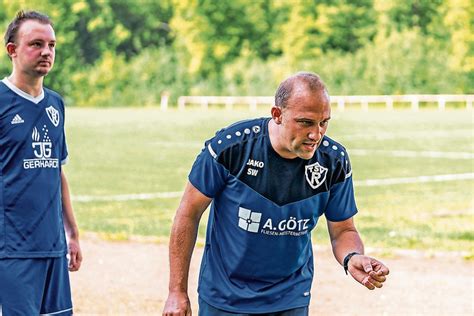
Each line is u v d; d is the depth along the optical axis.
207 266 5.01
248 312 4.93
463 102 50.16
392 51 52.34
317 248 11.43
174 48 61.06
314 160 4.77
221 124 36.62
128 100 58.47
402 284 9.39
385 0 55.16
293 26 56.28
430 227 13.23
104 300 8.57
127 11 65.75
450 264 10.52
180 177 19.86
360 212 14.73
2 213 5.65
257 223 4.79
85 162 23.12
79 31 64.06
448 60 52.03
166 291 9.02
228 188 4.80
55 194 5.82
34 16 5.69
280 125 4.54
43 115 5.77
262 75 55.25
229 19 59.66
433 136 30.05
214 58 59.56
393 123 36.28
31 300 5.71
